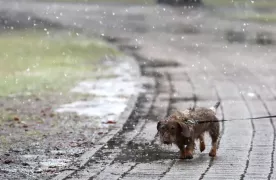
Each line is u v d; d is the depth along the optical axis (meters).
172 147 13.72
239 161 12.27
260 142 14.11
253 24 52.50
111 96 21.11
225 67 30.03
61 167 11.96
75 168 11.82
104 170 11.65
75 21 52.72
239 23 53.00
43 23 49.25
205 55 35.78
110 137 14.78
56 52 34.72
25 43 38.25
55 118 17.30
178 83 24.50
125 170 11.62
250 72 28.17
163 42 43.06
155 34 47.94
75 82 24.48
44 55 33.50
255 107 19.12
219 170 11.49
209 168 11.69
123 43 41.69
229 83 24.58
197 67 30.02
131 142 14.28
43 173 11.51
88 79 25.31
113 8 65.19
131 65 30.20
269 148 13.47
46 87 23.05
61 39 40.84
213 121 12.70
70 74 26.80
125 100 20.28
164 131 12.23
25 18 51.09
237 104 19.70
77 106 19.22
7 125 16.27
